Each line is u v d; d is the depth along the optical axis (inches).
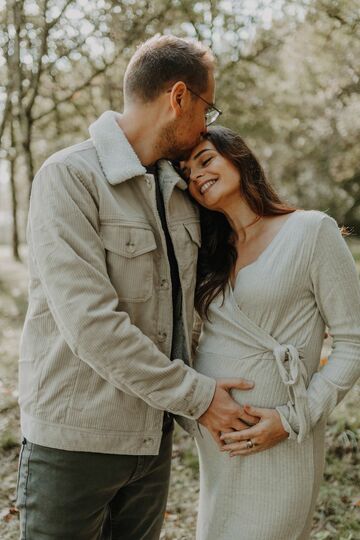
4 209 1460.4
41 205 75.1
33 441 77.9
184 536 126.9
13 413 191.6
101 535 91.5
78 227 74.7
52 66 369.1
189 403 77.7
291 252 80.8
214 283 87.2
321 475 85.6
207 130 87.4
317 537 120.2
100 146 80.0
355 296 80.3
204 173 85.0
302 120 471.8
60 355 76.8
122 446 78.5
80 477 77.4
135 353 74.0
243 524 82.5
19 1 329.1
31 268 80.2
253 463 81.8
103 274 75.4
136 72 82.7
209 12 349.7
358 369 80.1
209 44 359.9
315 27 308.3
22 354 81.5
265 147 652.1
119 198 79.4
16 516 135.3
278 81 416.5
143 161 84.4
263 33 369.1
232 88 417.1
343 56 307.6
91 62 369.4
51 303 74.0
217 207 86.6
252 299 82.3
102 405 77.0
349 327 80.0
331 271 79.6
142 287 79.7
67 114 457.7
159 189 85.9
